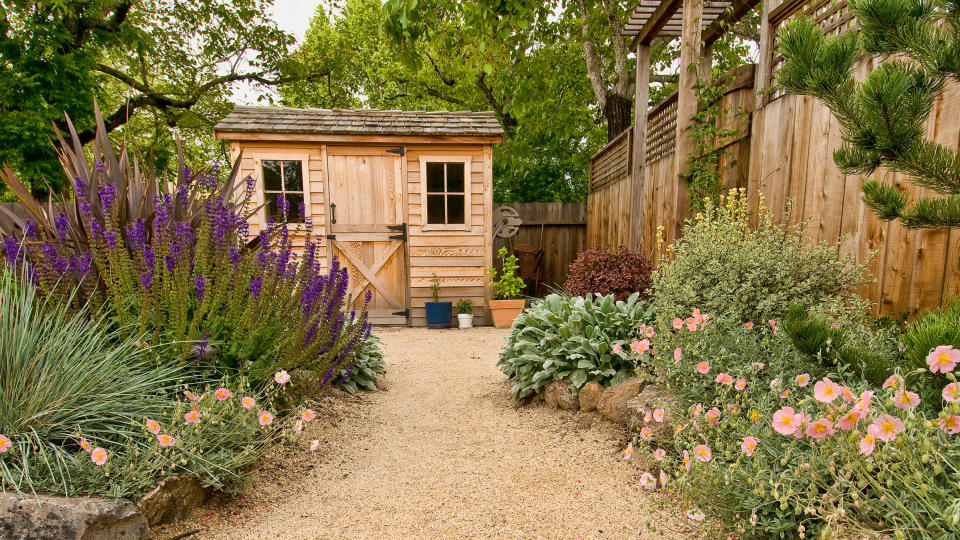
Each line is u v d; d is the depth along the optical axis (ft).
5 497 4.44
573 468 6.84
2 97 23.40
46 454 4.82
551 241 28.53
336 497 6.16
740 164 12.31
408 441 8.10
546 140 37.60
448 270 20.63
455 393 10.97
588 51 26.05
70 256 7.89
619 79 24.84
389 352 15.60
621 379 8.54
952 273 6.46
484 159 20.36
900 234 7.20
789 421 3.95
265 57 35.27
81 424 5.46
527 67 23.09
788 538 4.28
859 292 8.07
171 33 32.12
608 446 7.41
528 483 6.46
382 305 20.54
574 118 32.53
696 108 13.06
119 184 9.32
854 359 4.71
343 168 19.84
